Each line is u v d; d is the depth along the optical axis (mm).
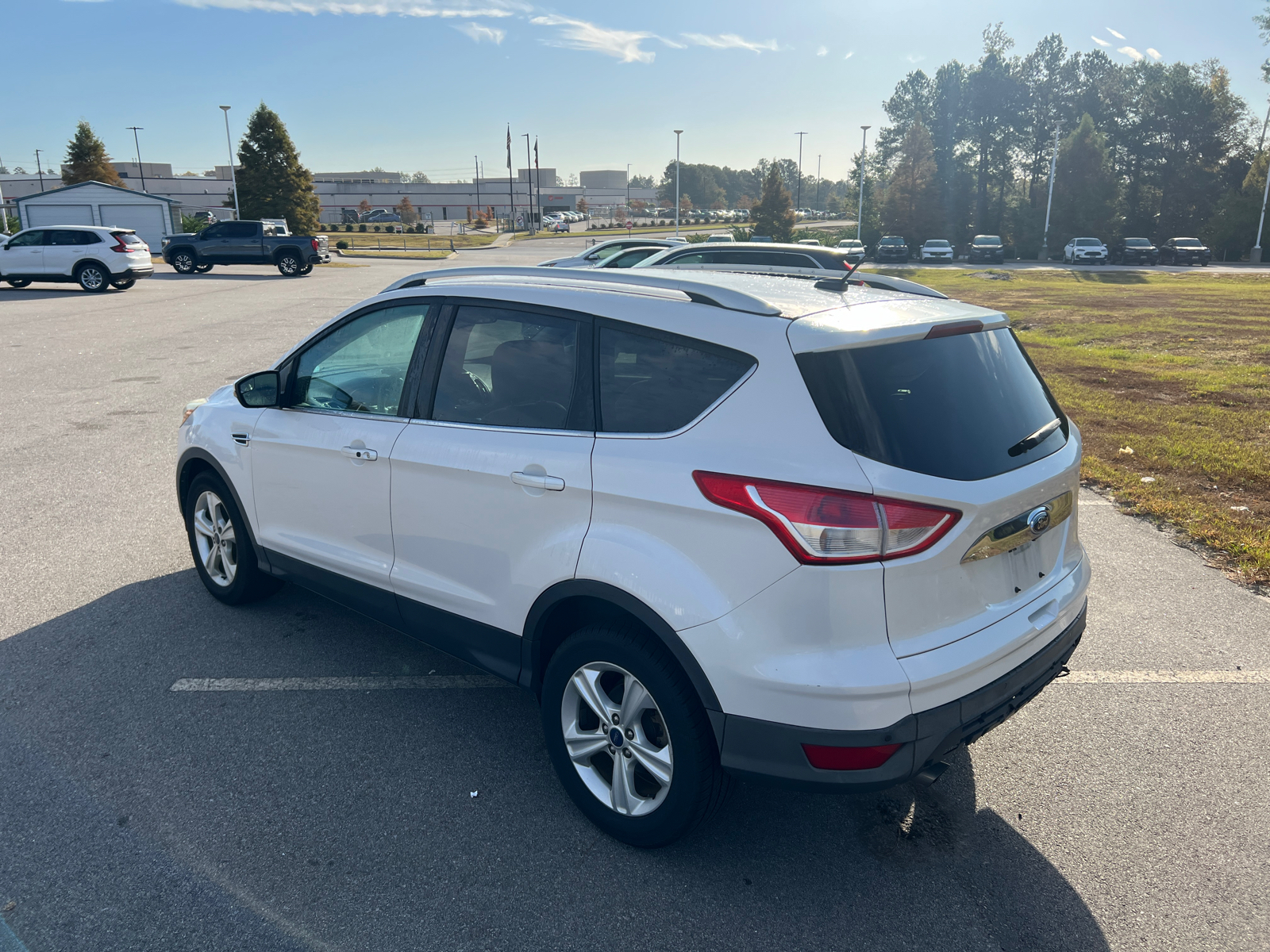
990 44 77938
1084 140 62875
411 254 58344
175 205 47781
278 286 29000
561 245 68750
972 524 2420
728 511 2398
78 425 8953
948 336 2770
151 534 5797
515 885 2699
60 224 46750
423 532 3328
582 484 2736
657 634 2555
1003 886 2738
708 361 2582
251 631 4430
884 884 2744
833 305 2715
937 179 74750
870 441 2340
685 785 2621
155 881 2678
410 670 4070
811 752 2359
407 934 2494
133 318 19078
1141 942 2506
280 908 2582
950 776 3348
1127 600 4996
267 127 61906
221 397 4570
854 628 2316
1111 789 3252
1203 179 67438
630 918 2574
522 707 3771
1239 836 2977
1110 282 34406
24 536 5723
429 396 3348
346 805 3070
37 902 2584
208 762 3314
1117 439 8555
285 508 4023
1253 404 10273
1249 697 3926
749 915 2596
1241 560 5516
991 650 2510
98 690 3828
